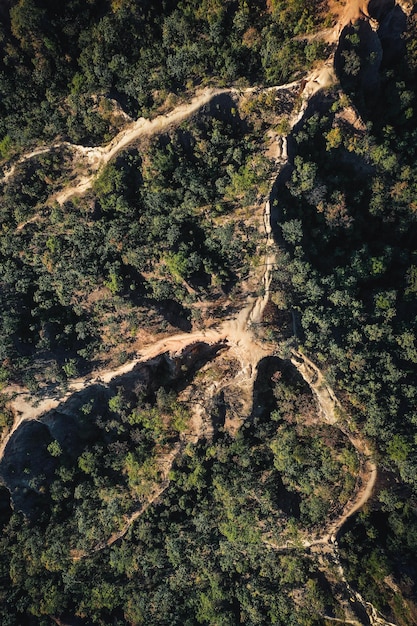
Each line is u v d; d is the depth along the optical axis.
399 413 51.81
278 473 57.28
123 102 52.28
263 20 47.94
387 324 52.94
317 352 52.72
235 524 56.84
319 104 48.97
